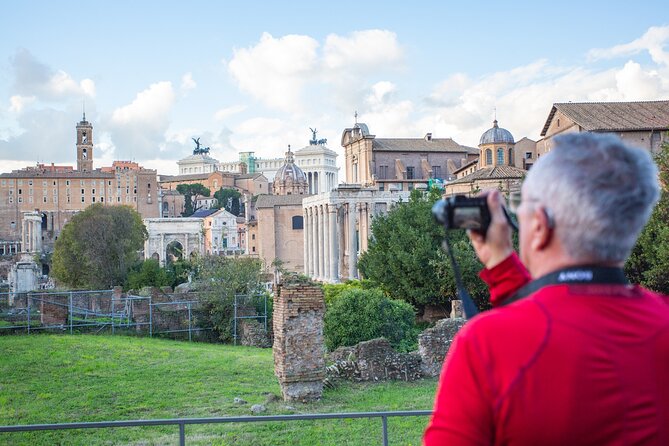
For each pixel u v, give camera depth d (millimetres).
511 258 3604
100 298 63219
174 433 22156
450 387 3096
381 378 32312
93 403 27516
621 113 75000
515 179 78312
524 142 107000
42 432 22922
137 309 53719
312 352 27609
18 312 59500
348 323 41844
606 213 3078
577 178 3137
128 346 43000
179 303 54406
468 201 3641
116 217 94438
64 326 50125
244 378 32875
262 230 129750
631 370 2980
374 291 44250
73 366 35562
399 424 21031
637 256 44312
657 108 76375
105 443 21375
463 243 52594
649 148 70938
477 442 2971
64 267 92438
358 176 132875
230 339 52875
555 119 79000
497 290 3576
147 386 30938
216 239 192875
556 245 3248
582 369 2918
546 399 2896
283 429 20781
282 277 28594
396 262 54938
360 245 103688
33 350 39969
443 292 53156
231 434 20672
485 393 2982
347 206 111188
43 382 31781
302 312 27547
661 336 3111
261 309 55125
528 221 3320
